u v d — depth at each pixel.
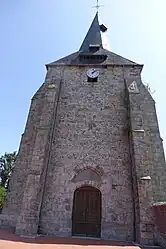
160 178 11.90
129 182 11.59
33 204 10.34
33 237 9.47
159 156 12.49
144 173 10.74
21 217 10.10
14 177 12.77
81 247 8.15
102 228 10.79
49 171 12.15
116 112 13.66
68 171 12.11
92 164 12.17
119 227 10.73
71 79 15.09
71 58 16.98
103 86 14.64
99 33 19.28
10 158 42.44
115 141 12.74
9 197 12.34
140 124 12.15
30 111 14.47
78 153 12.52
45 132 12.16
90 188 11.88
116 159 12.23
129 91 13.50
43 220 11.04
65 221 11.04
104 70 15.27
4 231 10.48
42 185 11.30
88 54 16.56
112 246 8.76
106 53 17.25
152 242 9.32
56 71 15.47
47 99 13.45
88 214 11.42
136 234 10.17
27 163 12.89
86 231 11.10
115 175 11.81
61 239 9.73
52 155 12.55
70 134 13.11
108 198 11.34
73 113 13.78
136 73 15.07
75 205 11.62
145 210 9.91
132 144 11.70
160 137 13.02
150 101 14.20
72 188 11.72
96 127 13.24
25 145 13.41
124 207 11.07
